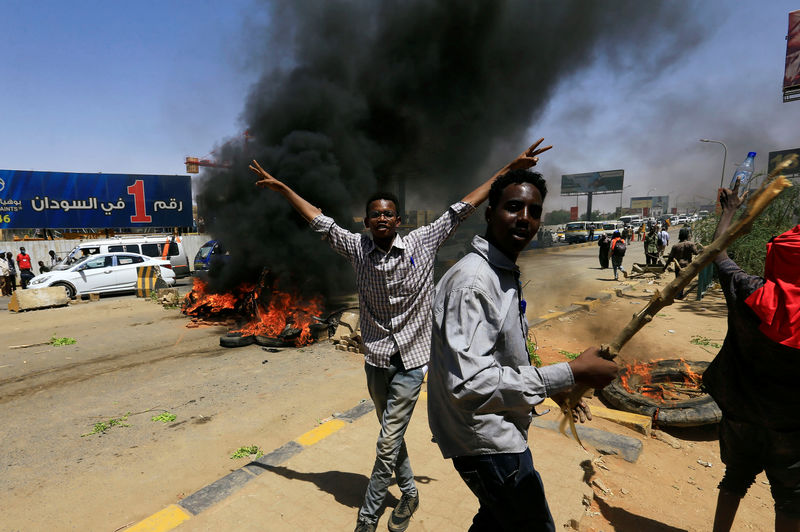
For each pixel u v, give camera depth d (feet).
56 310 36.60
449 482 9.49
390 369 7.60
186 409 15.66
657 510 9.21
